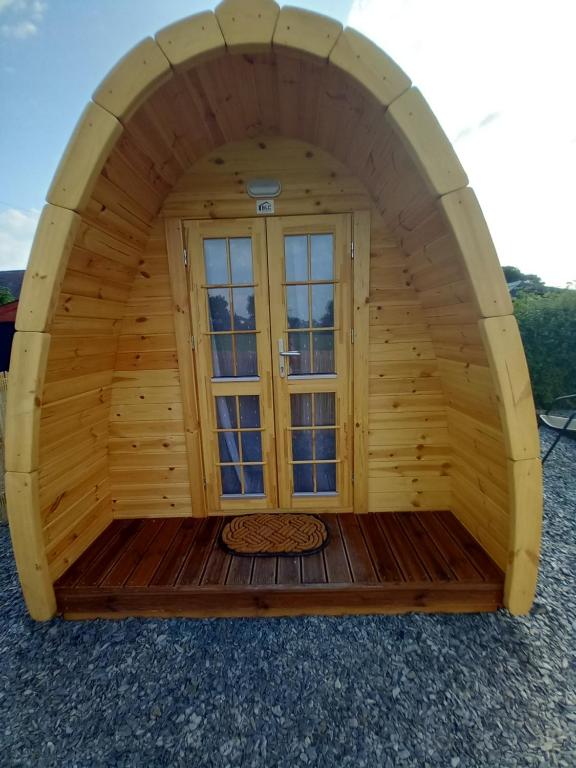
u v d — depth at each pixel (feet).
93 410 6.53
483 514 5.89
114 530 6.92
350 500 7.33
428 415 7.03
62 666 4.63
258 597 5.30
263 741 3.73
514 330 4.46
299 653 4.72
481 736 3.71
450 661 4.54
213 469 7.30
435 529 6.61
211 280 6.77
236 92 4.99
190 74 4.42
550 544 6.95
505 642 4.78
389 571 5.46
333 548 6.11
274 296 6.71
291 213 6.46
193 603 5.34
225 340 6.97
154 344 6.91
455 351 5.82
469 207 4.27
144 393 7.07
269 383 7.00
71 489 5.93
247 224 6.50
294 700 4.13
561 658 4.54
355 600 5.28
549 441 13.42
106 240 5.36
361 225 6.43
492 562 5.61
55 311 4.73
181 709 4.07
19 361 4.66
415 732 3.76
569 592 5.65
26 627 5.25
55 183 4.29
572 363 14.82
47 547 5.31
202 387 7.02
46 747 3.73
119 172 4.90
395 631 5.01
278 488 7.36
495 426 5.10
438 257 5.15
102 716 4.02
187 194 6.43
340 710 4.00
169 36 4.04
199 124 5.45
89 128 4.18
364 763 3.51
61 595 5.35
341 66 4.10
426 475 7.21
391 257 6.58
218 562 5.84
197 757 3.60
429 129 4.18
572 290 15.39
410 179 4.83
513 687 4.20
